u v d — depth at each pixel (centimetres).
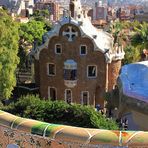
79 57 5569
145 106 1436
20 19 11450
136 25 11475
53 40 5628
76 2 5628
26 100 2264
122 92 1539
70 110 2153
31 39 6725
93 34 5569
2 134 1242
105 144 1055
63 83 5700
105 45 5688
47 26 8275
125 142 1042
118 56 5684
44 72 5819
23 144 1188
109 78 5725
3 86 4975
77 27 5469
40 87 5912
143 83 1516
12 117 1247
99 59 5559
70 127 1134
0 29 4872
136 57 6675
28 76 6881
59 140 1110
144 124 1518
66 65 5584
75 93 5700
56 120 2164
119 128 2189
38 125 1166
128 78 1570
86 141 1073
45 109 2175
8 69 4966
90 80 5641
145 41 7131
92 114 2109
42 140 1144
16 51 5125
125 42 7894
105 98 1767
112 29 8000
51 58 5703
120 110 1578
